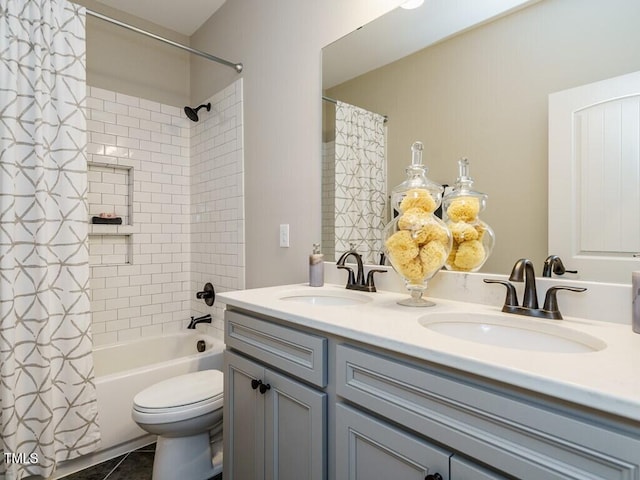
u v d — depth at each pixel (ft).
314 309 3.60
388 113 4.82
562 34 3.35
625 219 2.97
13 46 5.53
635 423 1.64
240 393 4.18
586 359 2.11
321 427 3.15
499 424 2.04
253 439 3.98
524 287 3.45
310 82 5.83
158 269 8.77
